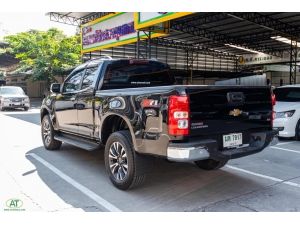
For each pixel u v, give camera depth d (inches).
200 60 1133.7
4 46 1582.2
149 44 527.2
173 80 246.5
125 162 175.0
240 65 1227.2
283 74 1192.8
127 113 168.4
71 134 245.0
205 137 154.1
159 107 149.5
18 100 746.8
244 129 171.0
